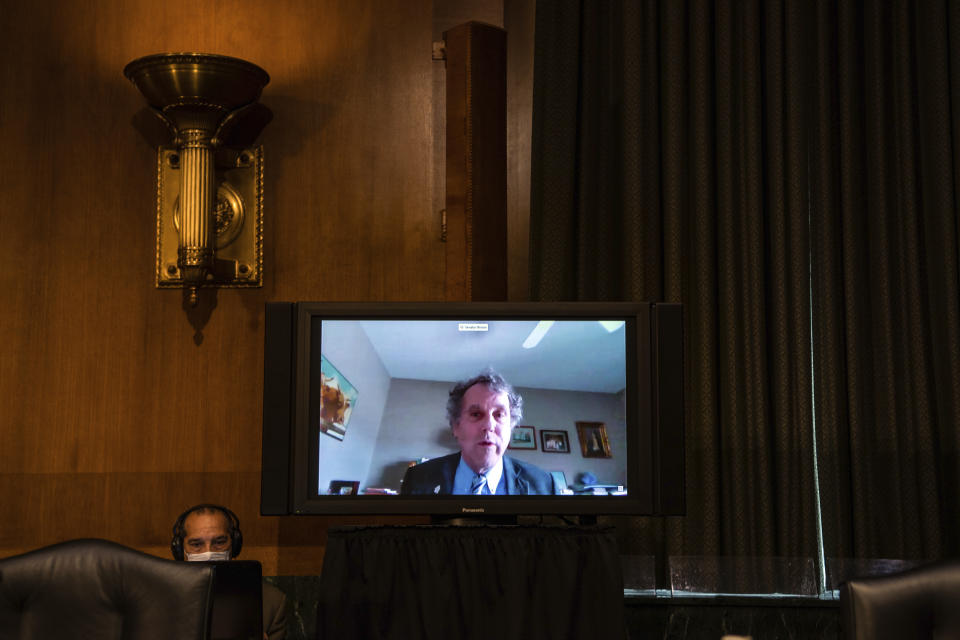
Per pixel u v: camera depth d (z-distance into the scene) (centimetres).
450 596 263
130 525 335
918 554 324
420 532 267
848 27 344
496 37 342
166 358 342
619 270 339
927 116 338
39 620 184
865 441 330
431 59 355
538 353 293
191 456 339
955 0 339
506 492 288
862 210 340
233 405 342
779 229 335
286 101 351
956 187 333
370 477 287
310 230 349
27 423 334
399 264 350
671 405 290
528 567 265
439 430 290
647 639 319
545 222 338
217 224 343
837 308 336
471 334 293
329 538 265
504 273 337
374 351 291
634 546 326
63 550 187
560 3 347
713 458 327
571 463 289
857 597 188
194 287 337
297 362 288
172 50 350
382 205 351
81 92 346
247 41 352
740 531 325
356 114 352
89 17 349
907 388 330
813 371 335
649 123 343
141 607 182
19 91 344
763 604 318
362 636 261
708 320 332
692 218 338
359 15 355
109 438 338
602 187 343
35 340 337
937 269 332
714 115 344
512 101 356
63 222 342
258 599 190
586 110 345
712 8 348
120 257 343
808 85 345
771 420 333
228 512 293
